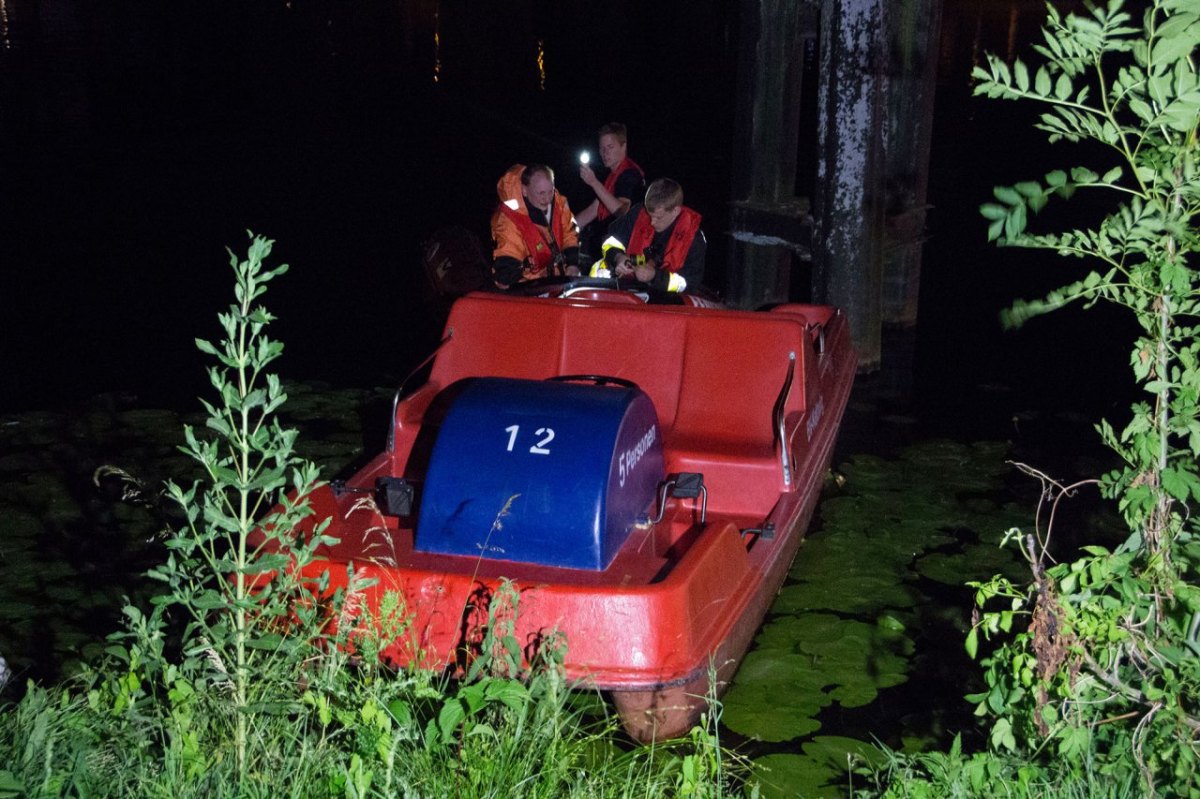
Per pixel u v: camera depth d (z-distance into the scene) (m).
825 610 5.22
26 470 6.68
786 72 8.88
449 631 3.88
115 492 6.34
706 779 3.54
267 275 3.16
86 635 4.86
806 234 8.77
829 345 6.87
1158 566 3.17
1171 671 3.11
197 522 5.88
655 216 6.82
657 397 5.34
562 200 7.71
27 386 8.38
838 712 4.44
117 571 5.43
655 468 4.52
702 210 14.41
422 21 31.00
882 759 4.11
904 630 5.04
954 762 3.43
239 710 3.20
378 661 3.69
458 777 3.22
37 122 19.28
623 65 26.02
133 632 3.55
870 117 8.34
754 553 4.61
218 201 14.78
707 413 5.27
